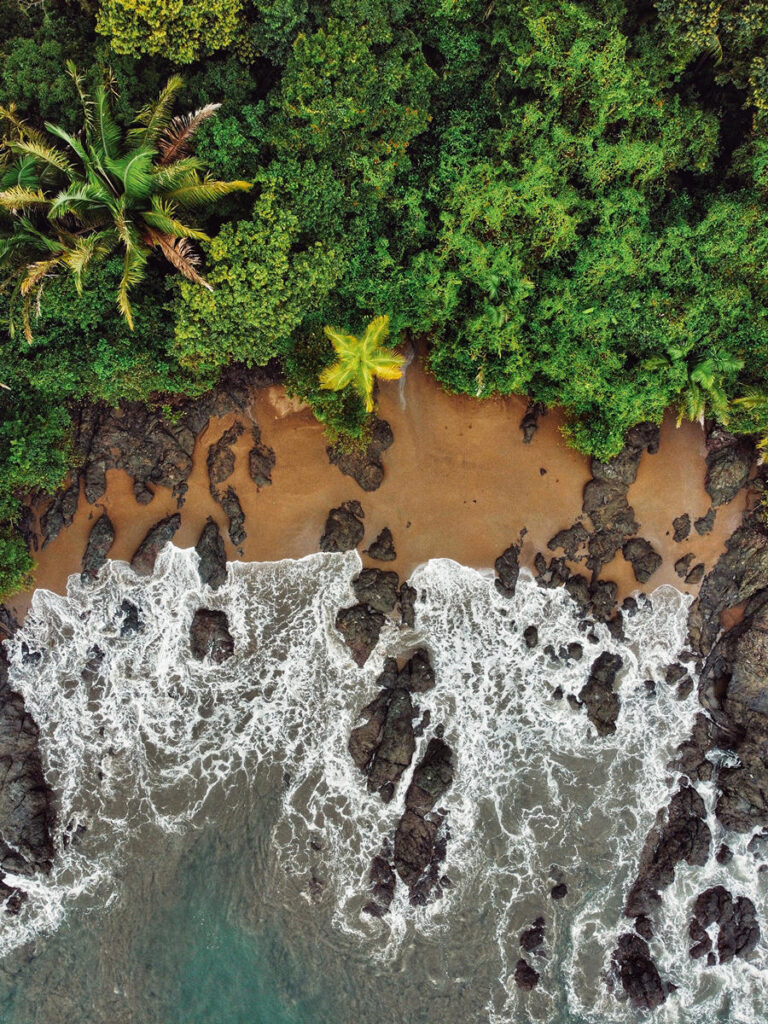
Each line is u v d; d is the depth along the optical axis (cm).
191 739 2053
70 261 1355
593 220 1738
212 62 1677
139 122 1620
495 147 1695
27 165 1388
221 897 2036
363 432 1939
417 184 1741
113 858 2044
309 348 1831
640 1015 2039
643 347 1788
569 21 1562
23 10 1694
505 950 2042
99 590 2042
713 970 2052
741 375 1822
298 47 1547
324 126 1557
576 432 1967
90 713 2053
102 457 2009
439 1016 2023
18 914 2033
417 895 2028
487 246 1670
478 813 2053
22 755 2031
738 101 1752
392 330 1830
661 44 1622
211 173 1566
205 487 2045
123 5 1491
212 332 1625
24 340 1673
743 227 1638
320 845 2039
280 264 1551
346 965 2030
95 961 2028
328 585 2053
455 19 1659
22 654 2045
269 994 2025
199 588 2048
